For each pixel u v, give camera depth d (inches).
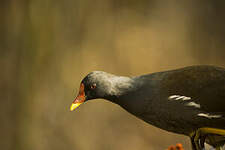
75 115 649.0
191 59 775.1
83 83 327.0
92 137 648.4
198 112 300.7
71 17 660.7
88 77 325.4
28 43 592.1
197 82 302.2
